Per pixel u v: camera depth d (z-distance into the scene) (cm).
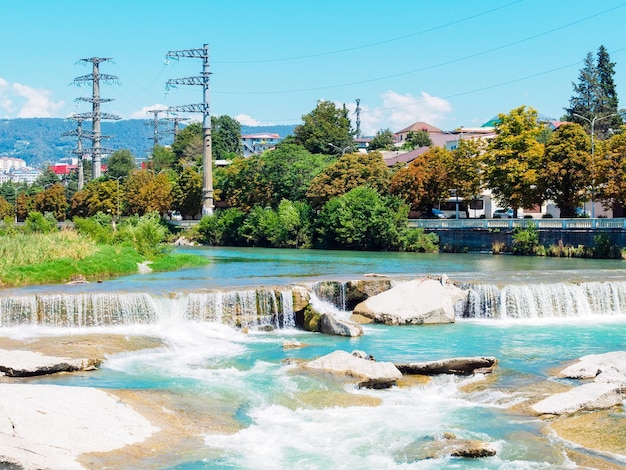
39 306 3962
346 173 10888
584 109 14275
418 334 3916
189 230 13088
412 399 2642
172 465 2006
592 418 2381
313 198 11138
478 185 9806
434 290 4416
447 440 2192
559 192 8600
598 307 4694
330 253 9188
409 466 2036
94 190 17688
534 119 9188
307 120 16950
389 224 9706
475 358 2975
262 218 11412
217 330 4019
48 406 2278
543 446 2159
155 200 15525
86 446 2041
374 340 3753
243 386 2791
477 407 2548
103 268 5678
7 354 3059
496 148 9269
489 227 8925
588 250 7506
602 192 8225
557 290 4603
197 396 2645
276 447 2178
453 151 10338
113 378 2914
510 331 4019
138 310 4088
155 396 2591
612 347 3569
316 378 2881
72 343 3469
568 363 3189
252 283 4909
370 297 4469
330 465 2047
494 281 4838
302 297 4284
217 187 14862
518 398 2619
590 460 2048
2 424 2052
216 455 2098
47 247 5650
